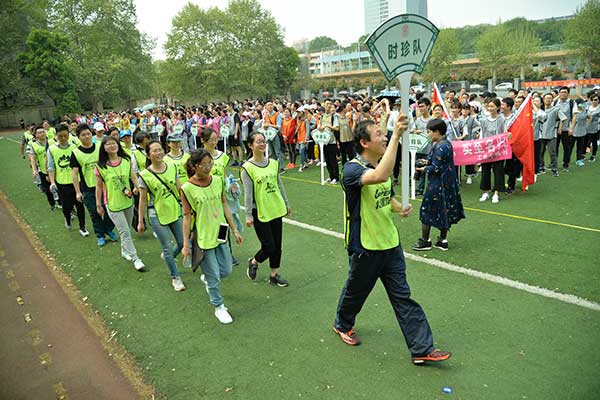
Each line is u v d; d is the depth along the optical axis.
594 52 40.72
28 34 42.25
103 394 3.45
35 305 5.06
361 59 74.50
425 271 5.07
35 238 7.52
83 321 4.60
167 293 5.06
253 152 4.64
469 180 9.16
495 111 7.80
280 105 13.58
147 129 17.06
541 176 9.30
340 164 12.47
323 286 4.93
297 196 8.95
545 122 9.09
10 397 3.52
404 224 6.78
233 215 5.75
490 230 6.24
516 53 49.19
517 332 3.78
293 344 3.85
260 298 4.75
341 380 3.34
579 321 3.88
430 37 3.10
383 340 3.81
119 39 48.03
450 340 3.73
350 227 3.36
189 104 56.19
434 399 3.07
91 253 6.56
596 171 9.42
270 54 55.47
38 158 9.04
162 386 3.45
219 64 50.69
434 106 8.95
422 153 8.48
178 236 5.09
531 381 3.18
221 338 4.04
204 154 4.04
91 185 6.56
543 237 5.85
